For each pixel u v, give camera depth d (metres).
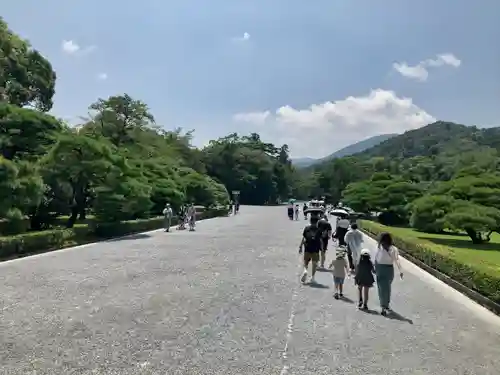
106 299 12.18
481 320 11.19
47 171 29.47
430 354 8.31
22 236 22.14
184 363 7.39
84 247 25.94
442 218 30.98
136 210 35.91
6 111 30.31
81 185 31.30
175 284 14.60
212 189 72.31
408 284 16.27
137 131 61.03
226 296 12.86
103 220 35.06
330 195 131.38
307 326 9.92
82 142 30.11
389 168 121.94
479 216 29.47
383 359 7.94
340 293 13.27
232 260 20.89
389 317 11.09
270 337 8.99
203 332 9.20
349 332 9.59
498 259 23.33
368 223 42.62
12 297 12.28
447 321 10.95
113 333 8.99
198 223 51.78
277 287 14.51
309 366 7.44
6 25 43.09
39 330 9.13
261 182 131.38
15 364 7.20
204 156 125.88
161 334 8.98
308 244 15.60
